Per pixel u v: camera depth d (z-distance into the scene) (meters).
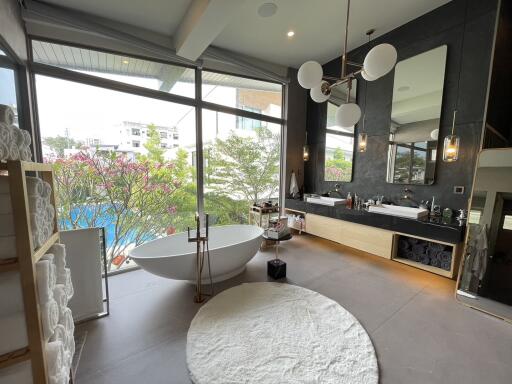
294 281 2.54
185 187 3.43
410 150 2.97
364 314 1.98
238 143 3.93
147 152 3.10
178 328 1.81
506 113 2.42
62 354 1.09
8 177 0.83
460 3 2.46
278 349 1.58
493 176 2.10
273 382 1.33
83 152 2.67
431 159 2.78
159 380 1.38
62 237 1.78
